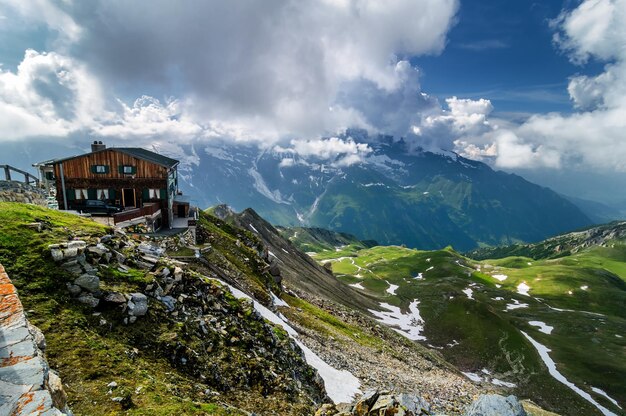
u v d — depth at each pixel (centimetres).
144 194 5806
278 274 7888
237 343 2486
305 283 11900
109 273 2100
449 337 14462
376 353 6462
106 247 2295
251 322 2900
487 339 14000
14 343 913
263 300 5131
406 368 6300
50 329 1560
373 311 16338
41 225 2167
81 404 1301
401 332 14425
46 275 1803
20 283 1700
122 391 1427
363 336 7575
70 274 1878
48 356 1439
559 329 16200
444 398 4822
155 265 2517
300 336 4794
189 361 1952
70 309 1730
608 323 17012
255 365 2378
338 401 3225
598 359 12838
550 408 9631
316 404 2588
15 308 1041
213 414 1533
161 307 2180
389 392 2231
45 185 6031
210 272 4697
